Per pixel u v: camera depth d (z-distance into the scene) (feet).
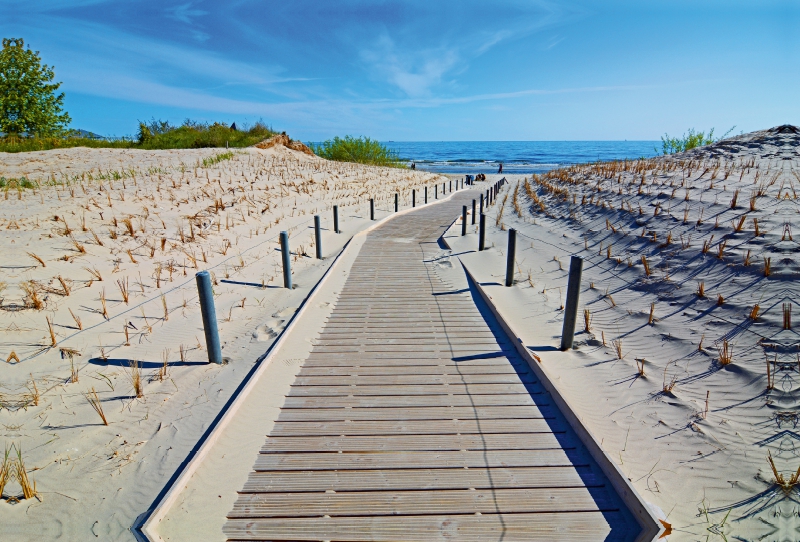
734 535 8.52
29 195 34.96
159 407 13.26
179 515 9.08
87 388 14.14
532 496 9.58
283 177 60.59
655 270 22.02
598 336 17.75
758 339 14.34
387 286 25.54
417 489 9.78
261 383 14.35
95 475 10.45
